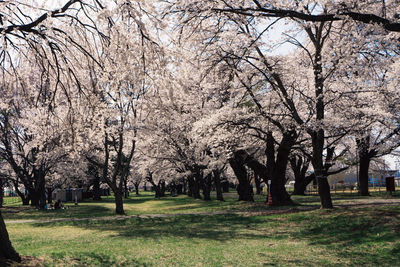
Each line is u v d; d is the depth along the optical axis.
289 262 9.67
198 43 15.91
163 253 11.10
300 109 24.50
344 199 29.97
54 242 14.08
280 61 21.47
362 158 35.78
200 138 26.16
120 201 28.22
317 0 13.16
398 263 8.80
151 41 9.95
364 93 21.36
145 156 40.06
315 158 20.61
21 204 51.06
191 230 17.06
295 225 16.45
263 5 13.84
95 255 10.36
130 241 13.87
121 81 10.89
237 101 24.62
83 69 12.29
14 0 9.27
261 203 29.56
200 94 27.19
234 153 28.83
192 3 13.11
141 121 28.17
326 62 19.19
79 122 12.71
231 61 20.27
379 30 11.11
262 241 13.41
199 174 42.78
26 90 13.39
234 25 16.83
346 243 11.72
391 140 31.31
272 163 27.42
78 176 48.28
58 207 38.94
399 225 12.52
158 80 10.61
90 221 22.66
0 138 34.38
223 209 27.08
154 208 38.25
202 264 9.57
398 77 23.27
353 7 11.73
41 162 35.69
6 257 8.35
